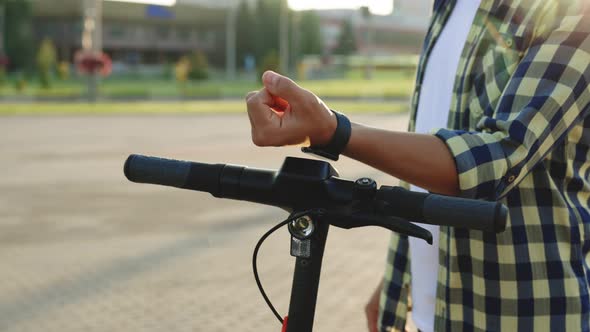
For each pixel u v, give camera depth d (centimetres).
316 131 115
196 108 2820
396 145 120
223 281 544
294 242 120
